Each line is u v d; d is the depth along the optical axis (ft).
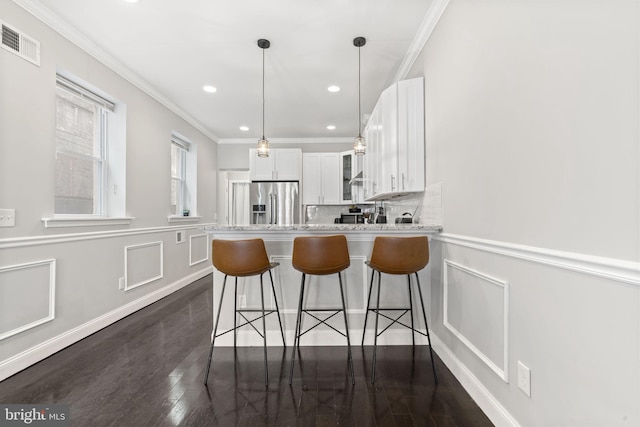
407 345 7.72
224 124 16.30
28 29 6.79
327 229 7.39
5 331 6.18
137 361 6.87
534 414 3.94
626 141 2.73
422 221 8.53
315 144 19.06
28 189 6.77
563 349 3.46
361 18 7.50
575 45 3.26
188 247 14.76
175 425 4.78
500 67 4.66
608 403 2.92
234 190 20.18
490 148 4.97
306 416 4.99
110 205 10.13
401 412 5.09
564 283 3.45
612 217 2.87
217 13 7.34
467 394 5.61
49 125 7.32
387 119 8.82
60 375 6.26
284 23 7.72
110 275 9.34
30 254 6.75
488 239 5.04
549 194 3.66
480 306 5.31
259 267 6.27
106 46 8.77
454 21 6.28
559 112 3.50
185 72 10.41
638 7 2.62
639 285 2.62
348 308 7.77
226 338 7.74
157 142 12.21
